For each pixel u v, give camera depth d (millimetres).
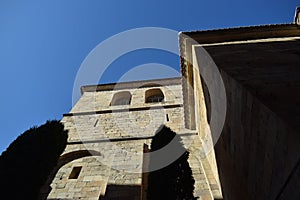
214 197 8250
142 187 8797
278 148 3643
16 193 6352
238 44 7910
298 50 6312
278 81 4488
